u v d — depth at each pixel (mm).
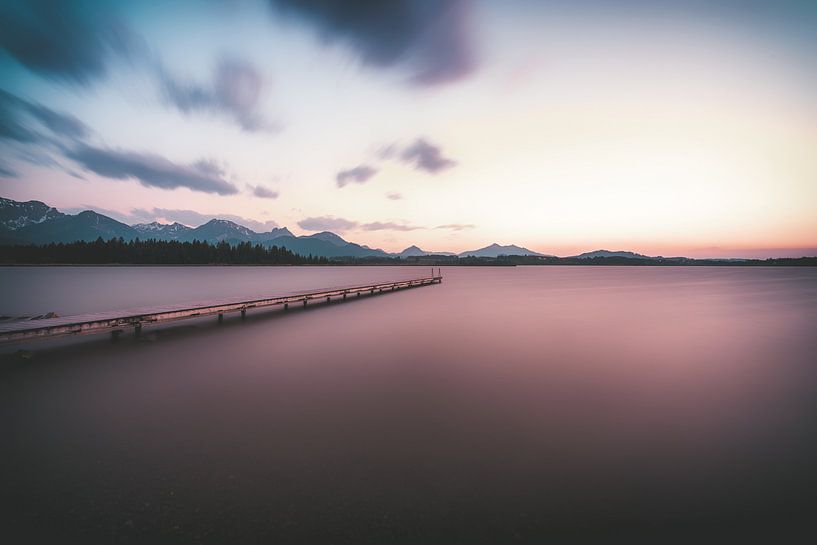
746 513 4012
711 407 7234
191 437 5613
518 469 4852
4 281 50688
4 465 4730
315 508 3984
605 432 6035
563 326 16969
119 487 4289
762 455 5328
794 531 3727
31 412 6492
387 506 4043
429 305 25766
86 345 12094
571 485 4500
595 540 3566
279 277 72750
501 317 19906
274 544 3449
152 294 32375
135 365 9727
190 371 9234
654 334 15070
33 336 10117
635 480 4633
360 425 6148
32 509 3885
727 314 21500
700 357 11305
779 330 16234
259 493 4227
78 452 5094
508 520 3840
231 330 15266
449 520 3826
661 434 5996
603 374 9414
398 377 8945
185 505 3990
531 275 96750
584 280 67500
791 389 8367
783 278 73938
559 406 7172
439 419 6457
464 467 4871
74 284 45469
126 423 6082
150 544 3424
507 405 7188
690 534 3668
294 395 7582
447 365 10094
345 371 9414
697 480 4652
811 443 5719
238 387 8047
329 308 23688
